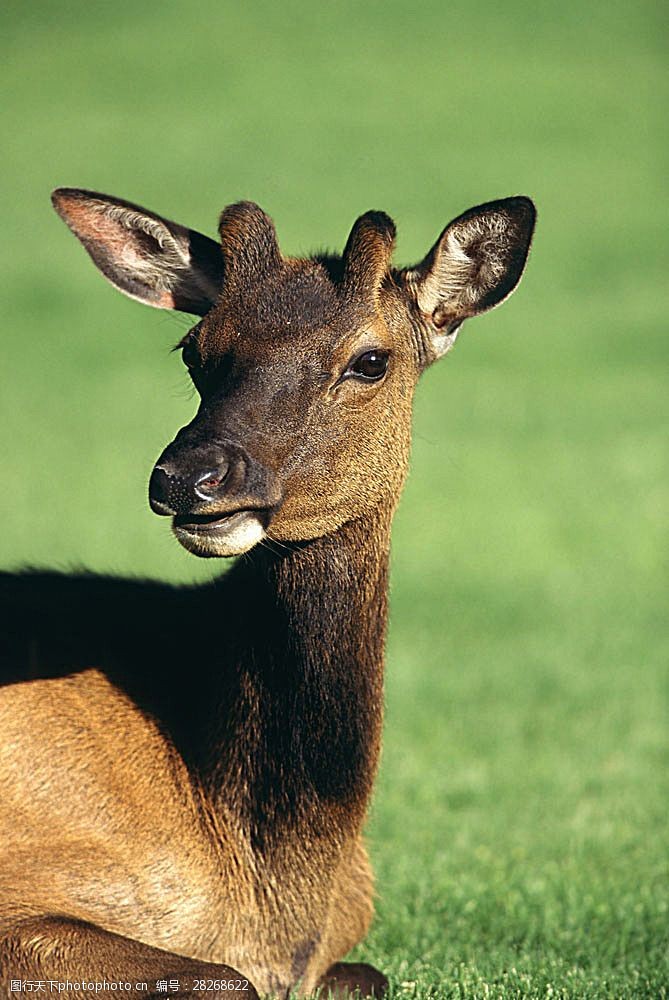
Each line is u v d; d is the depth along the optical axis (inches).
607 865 456.1
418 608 868.6
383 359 320.8
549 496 1129.4
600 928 398.6
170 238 348.5
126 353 1553.9
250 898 313.9
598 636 808.3
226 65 2802.7
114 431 1285.7
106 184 2149.4
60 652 326.3
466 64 2837.1
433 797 529.0
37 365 1505.9
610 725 641.0
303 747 313.9
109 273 357.4
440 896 419.5
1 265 1847.9
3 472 1154.7
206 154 2308.1
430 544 1016.2
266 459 302.7
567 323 1699.1
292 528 312.2
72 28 3021.7
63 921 292.5
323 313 318.0
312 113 2541.8
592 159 2351.1
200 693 323.9
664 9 3181.6
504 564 972.6
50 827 303.4
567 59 2874.0
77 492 1102.4
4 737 308.3
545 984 338.3
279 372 311.6
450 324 349.4
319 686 315.3
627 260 1931.6
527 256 344.5
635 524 1066.7
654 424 1333.7
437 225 1946.4
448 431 1314.0
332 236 1847.9
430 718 645.3
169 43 2928.2
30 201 2097.7
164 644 334.3
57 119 2496.3
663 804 528.7
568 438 1290.6
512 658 757.3
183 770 315.9
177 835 308.8
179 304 354.0
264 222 329.7
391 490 325.4
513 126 2502.5
